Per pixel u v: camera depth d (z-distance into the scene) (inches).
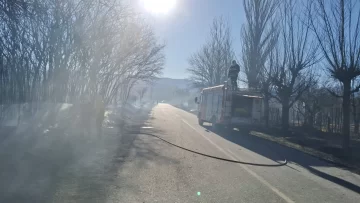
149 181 394.9
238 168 490.6
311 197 352.2
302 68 956.6
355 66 639.8
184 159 547.2
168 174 434.6
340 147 740.0
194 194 347.3
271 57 1009.5
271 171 481.7
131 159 530.6
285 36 961.5
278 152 677.3
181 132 1002.1
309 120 1146.7
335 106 1134.4
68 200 312.2
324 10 653.3
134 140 765.9
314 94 1177.4
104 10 773.9
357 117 996.6
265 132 1103.6
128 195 335.9
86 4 714.2
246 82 1192.8
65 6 671.8
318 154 655.1
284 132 1021.8
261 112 1040.8
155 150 631.8
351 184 420.5
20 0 467.5
